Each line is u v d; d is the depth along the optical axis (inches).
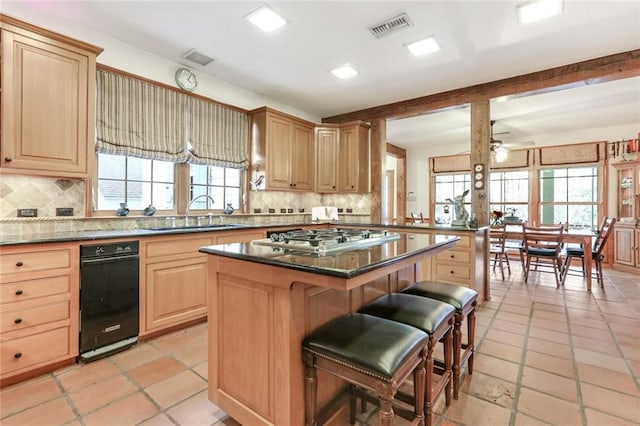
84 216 104.0
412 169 312.2
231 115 151.7
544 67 132.6
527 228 179.5
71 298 82.0
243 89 158.4
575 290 159.2
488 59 125.7
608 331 106.3
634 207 199.9
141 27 104.7
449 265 135.6
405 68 134.7
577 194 238.1
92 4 92.5
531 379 77.0
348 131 185.5
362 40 112.2
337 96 169.3
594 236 165.0
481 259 139.3
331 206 206.2
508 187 264.8
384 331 51.3
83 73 92.7
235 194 159.6
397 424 62.2
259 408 55.2
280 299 51.6
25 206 93.2
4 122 79.6
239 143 155.6
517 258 254.1
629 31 105.5
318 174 184.2
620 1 90.1
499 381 76.2
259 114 157.8
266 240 73.1
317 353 49.6
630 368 82.0
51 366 79.4
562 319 117.8
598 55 121.9
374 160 187.0
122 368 81.5
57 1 91.0
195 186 140.9
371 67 133.8
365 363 44.3
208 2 91.8
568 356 88.6
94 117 95.5
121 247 90.9
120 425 60.5
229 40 112.7
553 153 241.4
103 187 112.2
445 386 66.5
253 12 96.6
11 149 80.5
